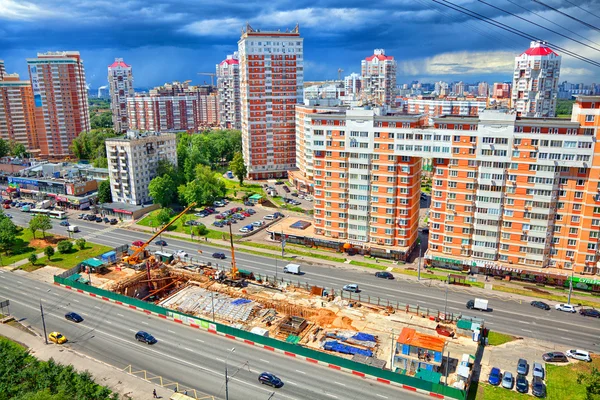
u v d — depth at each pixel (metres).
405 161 145.25
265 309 121.12
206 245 172.25
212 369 93.31
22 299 128.25
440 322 112.88
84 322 114.38
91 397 77.06
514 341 104.94
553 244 132.12
